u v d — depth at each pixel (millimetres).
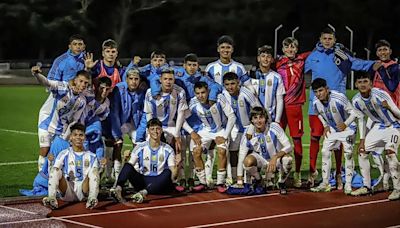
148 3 43406
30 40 43125
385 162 10328
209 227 8219
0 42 42562
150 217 8633
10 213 8773
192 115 10555
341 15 42125
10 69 38250
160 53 10688
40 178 10086
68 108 9875
